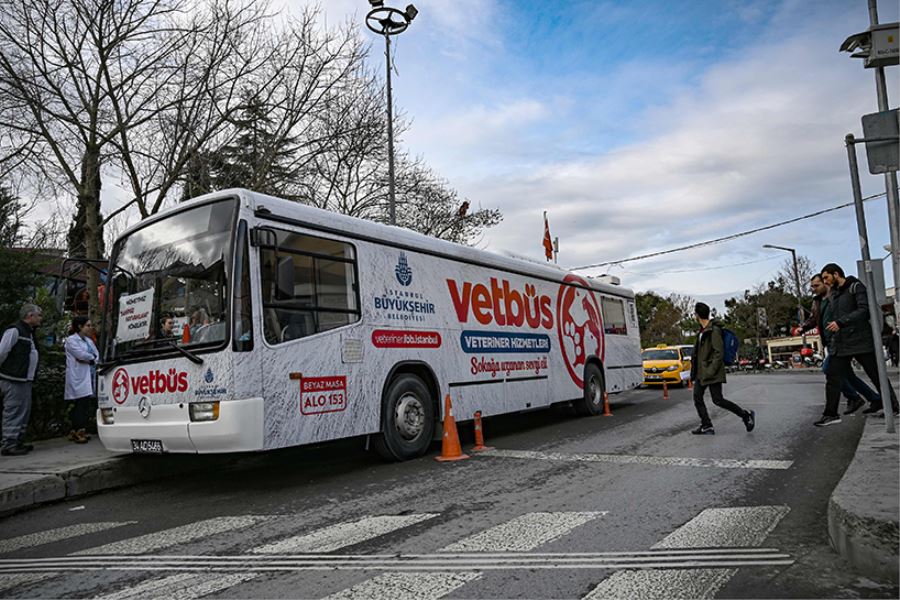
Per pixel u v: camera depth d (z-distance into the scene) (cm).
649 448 820
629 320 1565
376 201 1905
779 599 334
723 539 436
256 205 678
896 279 539
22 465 746
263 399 639
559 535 459
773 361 4844
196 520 566
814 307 938
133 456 793
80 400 934
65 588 397
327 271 748
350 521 528
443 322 921
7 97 1228
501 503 566
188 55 1373
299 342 690
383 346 804
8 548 510
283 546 464
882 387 668
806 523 466
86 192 1289
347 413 736
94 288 1267
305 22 1498
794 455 712
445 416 840
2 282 1032
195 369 645
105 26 1317
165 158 1398
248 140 1469
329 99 1527
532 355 1126
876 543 364
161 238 729
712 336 897
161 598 370
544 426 1159
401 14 1576
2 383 825
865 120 571
